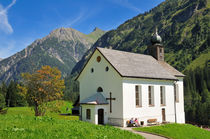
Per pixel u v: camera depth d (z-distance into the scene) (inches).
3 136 451.2
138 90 1355.8
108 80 1327.5
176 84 1718.8
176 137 1017.5
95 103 1233.4
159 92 1471.5
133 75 1284.4
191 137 1089.4
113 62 1316.4
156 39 1902.1
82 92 1515.7
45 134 503.8
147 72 1423.5
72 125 671.1
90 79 1461.6
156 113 1427.2
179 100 1706.4
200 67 7219.5
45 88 1715.1
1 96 2849.4
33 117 754.2
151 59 1686.8
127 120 1237.1
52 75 1753.2
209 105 4451.3
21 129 519.5
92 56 1453.0
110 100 1300.4
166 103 1519.4
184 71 7416.3
